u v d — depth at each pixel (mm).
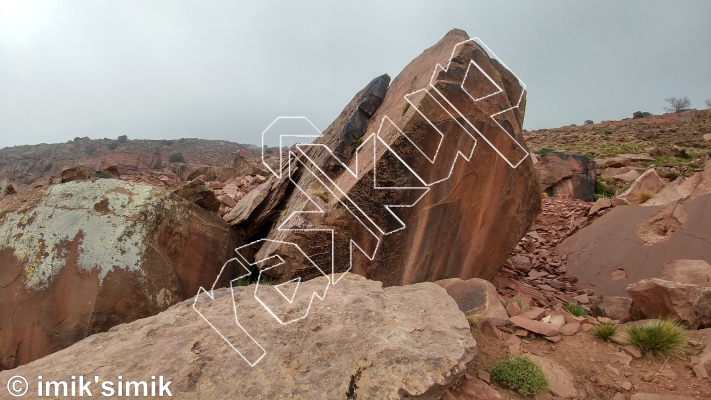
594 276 7355
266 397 2572
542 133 47250
